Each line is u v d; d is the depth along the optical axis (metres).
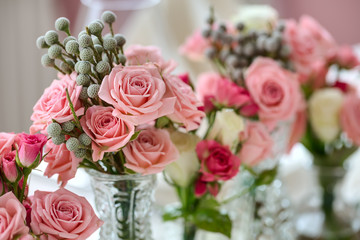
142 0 1.26
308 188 1.27
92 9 1.23
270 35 0.96
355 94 1.11
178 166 0.80
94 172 0.77
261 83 0.89
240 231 0.97
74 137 0.69
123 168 0.75
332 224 1.12
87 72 0.70
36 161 0.68
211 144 0.80
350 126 1.06
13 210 0.67
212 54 0.96
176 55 1.40
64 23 0.72
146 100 0.69
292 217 1.04
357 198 1.20
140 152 0.72
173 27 1.41
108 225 0.79
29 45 1.73
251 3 2.36
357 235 1.13
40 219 0.68
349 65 1.11
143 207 0.79
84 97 0.70
